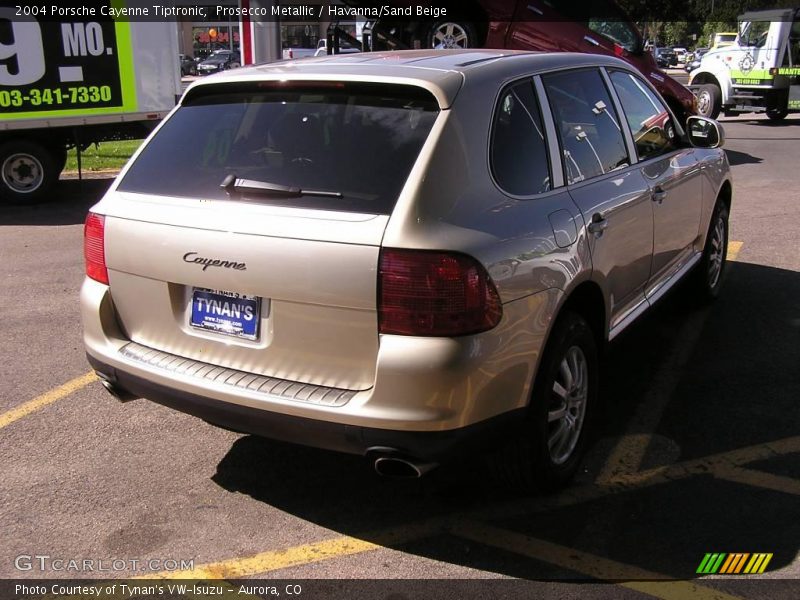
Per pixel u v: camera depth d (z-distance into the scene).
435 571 3.02
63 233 8.96
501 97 3.29
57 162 11.30
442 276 2.70
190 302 3.19
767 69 18.94
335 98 3.20
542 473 3.34
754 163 13.46
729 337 5.41
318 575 3.00
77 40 10.59
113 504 3.47
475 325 2.76
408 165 2.87
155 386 3.20
